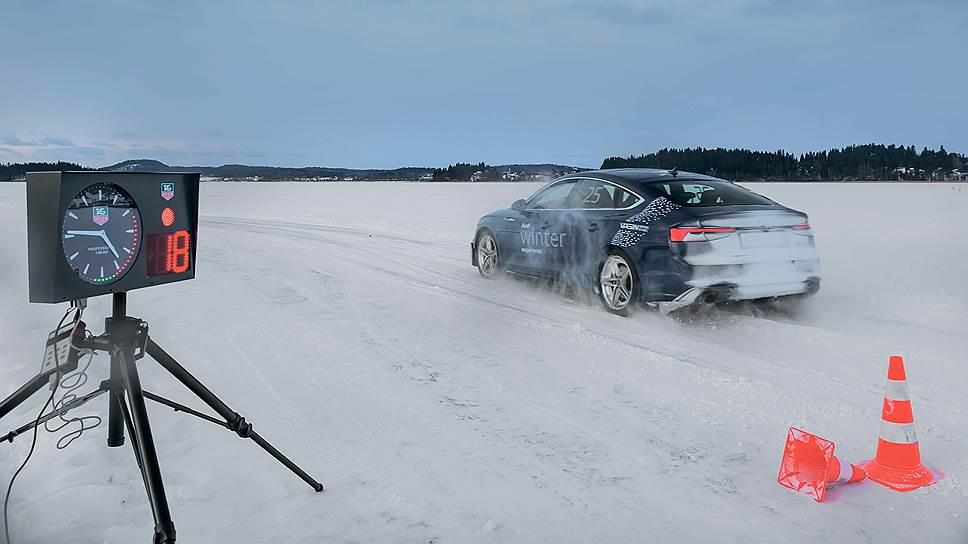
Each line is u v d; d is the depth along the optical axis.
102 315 5.88
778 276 5.71
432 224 15.98
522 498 2.80
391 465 3.09
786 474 2.95
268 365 4.59
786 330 5.47
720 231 5.54
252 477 2.93
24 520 2.48
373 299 6.82
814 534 2.55
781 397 3.99
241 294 7.01
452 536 2.50
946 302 6.50
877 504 2.77
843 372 4.45
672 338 5.32
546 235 7.04
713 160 87.81
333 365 4.61
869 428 3.54
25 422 3.45
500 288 7.46
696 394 4.05
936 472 3.03
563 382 4.27
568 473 3.03
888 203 24.55
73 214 1.96
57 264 1.93
